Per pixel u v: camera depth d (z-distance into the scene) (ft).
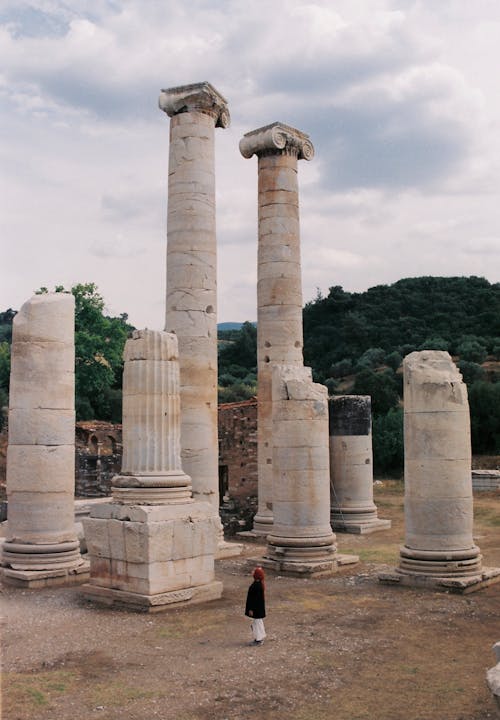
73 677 36.88
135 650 41.50
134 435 55.83
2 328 349.20
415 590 56.95
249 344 292.81
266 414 89.20
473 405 175.32
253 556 75.56
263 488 89.20
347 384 239.71
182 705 33.22
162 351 56.85
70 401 63.93
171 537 52.01
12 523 62.13
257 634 42.83
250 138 91.45
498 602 53.06
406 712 32.63
